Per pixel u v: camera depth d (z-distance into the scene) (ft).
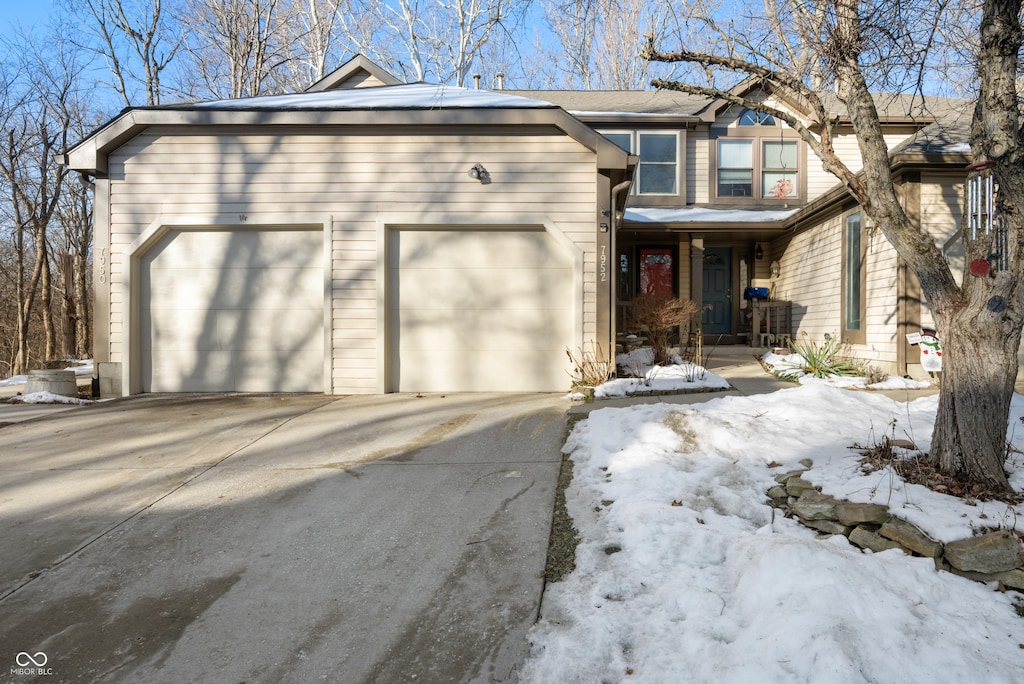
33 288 64.44
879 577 9.89
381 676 8.96
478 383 27.99
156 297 28.19
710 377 26.86
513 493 15.30
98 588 11.50
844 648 8.26
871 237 32.09
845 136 47.60
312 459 18.12
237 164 27.71
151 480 16.66
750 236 47.09
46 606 10.95
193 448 19.30
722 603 9.95
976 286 12.91
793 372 30.22
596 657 9.04
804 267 41.63
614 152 26.99
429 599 10.96
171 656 9.52
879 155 14.07
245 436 20.45
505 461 17.49
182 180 27.68
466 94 31.48
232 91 64.34
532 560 12.18
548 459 17.53
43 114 65.16
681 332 42.78
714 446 16.21
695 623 9.47
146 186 27.68
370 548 12.82
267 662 9.34
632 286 48.16
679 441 16.57
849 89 14.94
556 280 28.02
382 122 27.22
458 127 27.66
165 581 11.71
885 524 11.49
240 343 28.19
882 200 13.92
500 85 55.42
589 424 19.27
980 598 9.80
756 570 10.18
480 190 27.71
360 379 27.63
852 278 34.45
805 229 41.29
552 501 14.80
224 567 12.19
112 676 9.07
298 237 28.25
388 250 28.04
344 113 27.14
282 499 15.28
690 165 48.39
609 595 10.62
